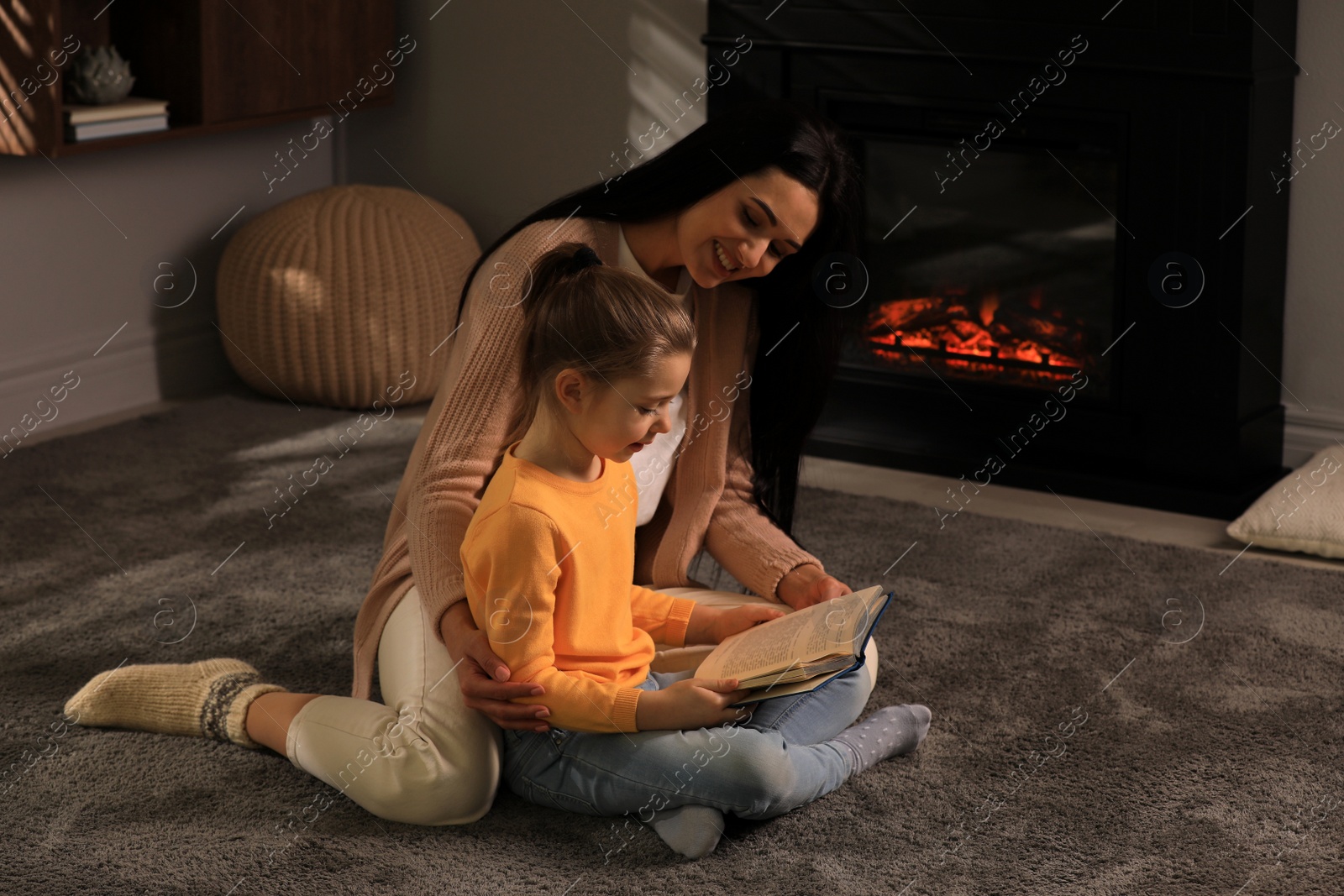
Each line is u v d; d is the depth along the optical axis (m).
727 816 1.65
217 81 3.34
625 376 1.47
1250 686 2.01
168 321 3.61
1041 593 2.38
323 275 3.37
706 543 1.87
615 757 1.59
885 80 3.12
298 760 1.71
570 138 3.71
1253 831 1.63
